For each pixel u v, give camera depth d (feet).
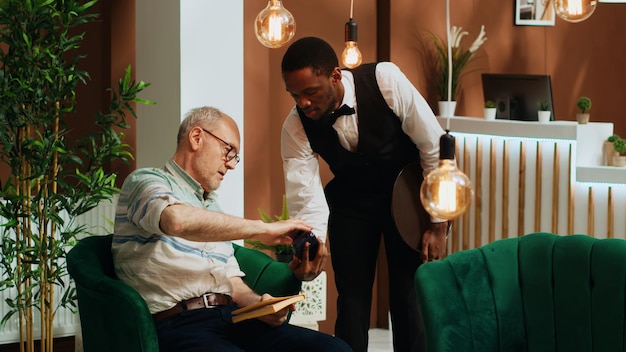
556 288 9.98
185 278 10.18
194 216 9.52
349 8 19.48
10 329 17.57
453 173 7.05
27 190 14.20
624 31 23.93
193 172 10.55
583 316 9.79
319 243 10.81
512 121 18.93
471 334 9.89
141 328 9.25
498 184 19.31
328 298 19.80
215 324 10.18
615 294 9.57
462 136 19.77
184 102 16.05
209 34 16.20
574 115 23.32
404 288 12.30
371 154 11.87
